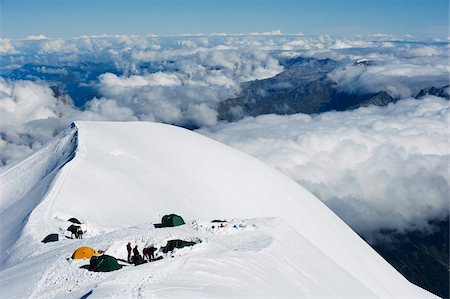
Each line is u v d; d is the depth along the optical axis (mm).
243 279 25906
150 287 22078
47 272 29656
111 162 71562
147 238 33938
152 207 59219
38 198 56250
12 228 50438
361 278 55844
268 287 26266
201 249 29781
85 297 22938
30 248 39781
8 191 75188
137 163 75125
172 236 34094
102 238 36406
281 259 31641
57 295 25422
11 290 27984
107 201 56750
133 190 63062
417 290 60000
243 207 73188
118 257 32188
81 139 78562
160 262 26531
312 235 68250
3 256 41375
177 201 64688
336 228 75562
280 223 40188
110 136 83562
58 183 58156
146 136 89438
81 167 64812
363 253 67438
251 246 32562
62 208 51594
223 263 27375
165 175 73812
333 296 29844
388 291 54438
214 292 22797
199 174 79188
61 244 39281
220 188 76938
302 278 30172
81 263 30328
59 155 78875
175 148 86562
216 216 65125
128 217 53312
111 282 23312
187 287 22688
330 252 62594
